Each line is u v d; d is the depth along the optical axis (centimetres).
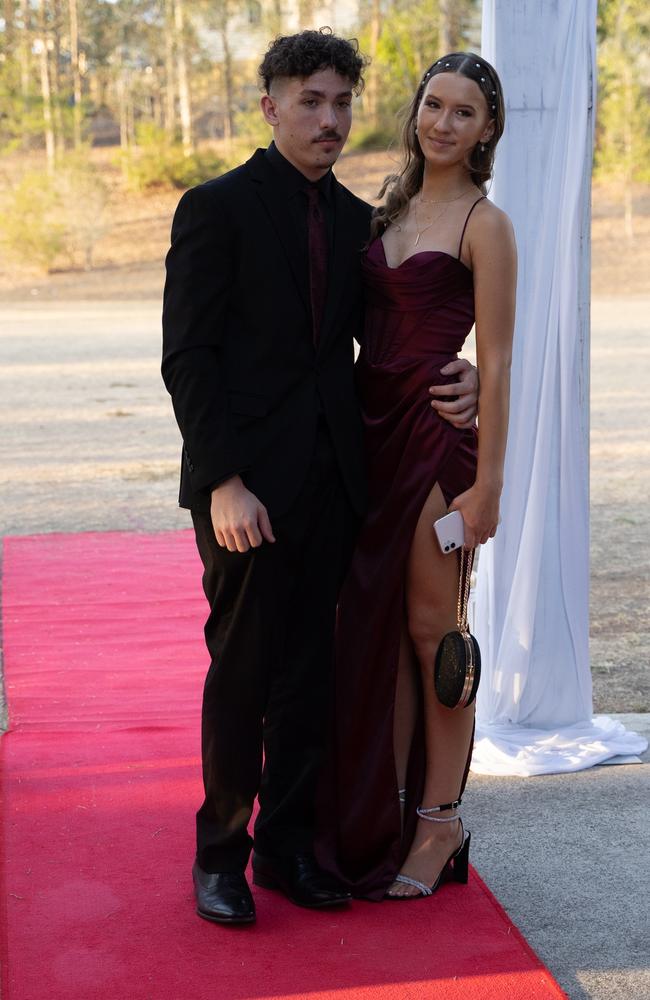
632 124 3506
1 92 4412
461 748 265
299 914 254
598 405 1143
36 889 261
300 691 263
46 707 384
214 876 251
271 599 246
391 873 262
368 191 3412
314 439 246
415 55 3906
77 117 4350
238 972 229
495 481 250
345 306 251
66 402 1202
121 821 296
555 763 335
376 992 222
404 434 253
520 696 351
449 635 254
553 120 328
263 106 245
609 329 1848
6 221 3384
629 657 456
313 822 268
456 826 268
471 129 243
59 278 3262
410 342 250
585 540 346
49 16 4734
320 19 4197
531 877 275
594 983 233
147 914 251
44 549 607
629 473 832
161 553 599
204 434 236
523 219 333
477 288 246
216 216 235
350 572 261
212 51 4528
